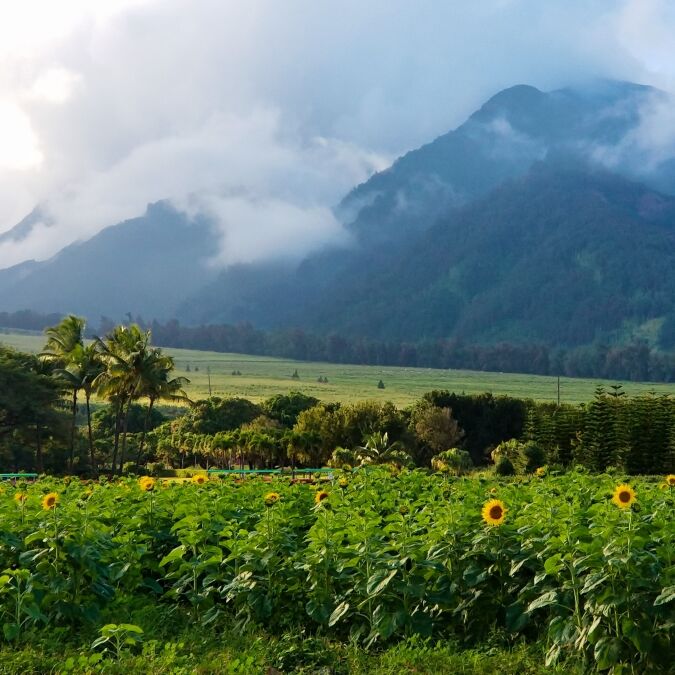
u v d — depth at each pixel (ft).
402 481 59.98
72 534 37.81
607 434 195.83
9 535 38.88
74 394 213.87
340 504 47.65
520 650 34.12
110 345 206.39
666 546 30.91
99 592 37.58
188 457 279.90
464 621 35.91
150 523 46.50
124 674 30.94
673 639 29.76
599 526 32.89
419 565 35.63
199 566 39.68
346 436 244.01
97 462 257.34
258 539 39.58
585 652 31.19
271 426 302.04
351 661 33.71
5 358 237.66
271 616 38.32
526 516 38.32
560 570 33.04
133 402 324.60
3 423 216.95
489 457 273.33
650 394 205.36
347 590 36.78
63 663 31.76
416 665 33.17
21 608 34.63
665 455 189.47
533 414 228.02
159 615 39.58
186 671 31.04
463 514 39.09
